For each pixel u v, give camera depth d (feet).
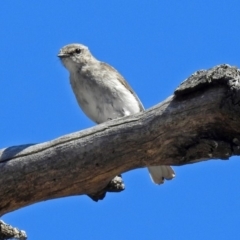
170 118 34.81
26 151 36.24
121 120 35.86
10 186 35.96
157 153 35.65
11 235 39.14
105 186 38.29
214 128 34.58
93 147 35.70
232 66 34.37
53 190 36.58
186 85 34.63
